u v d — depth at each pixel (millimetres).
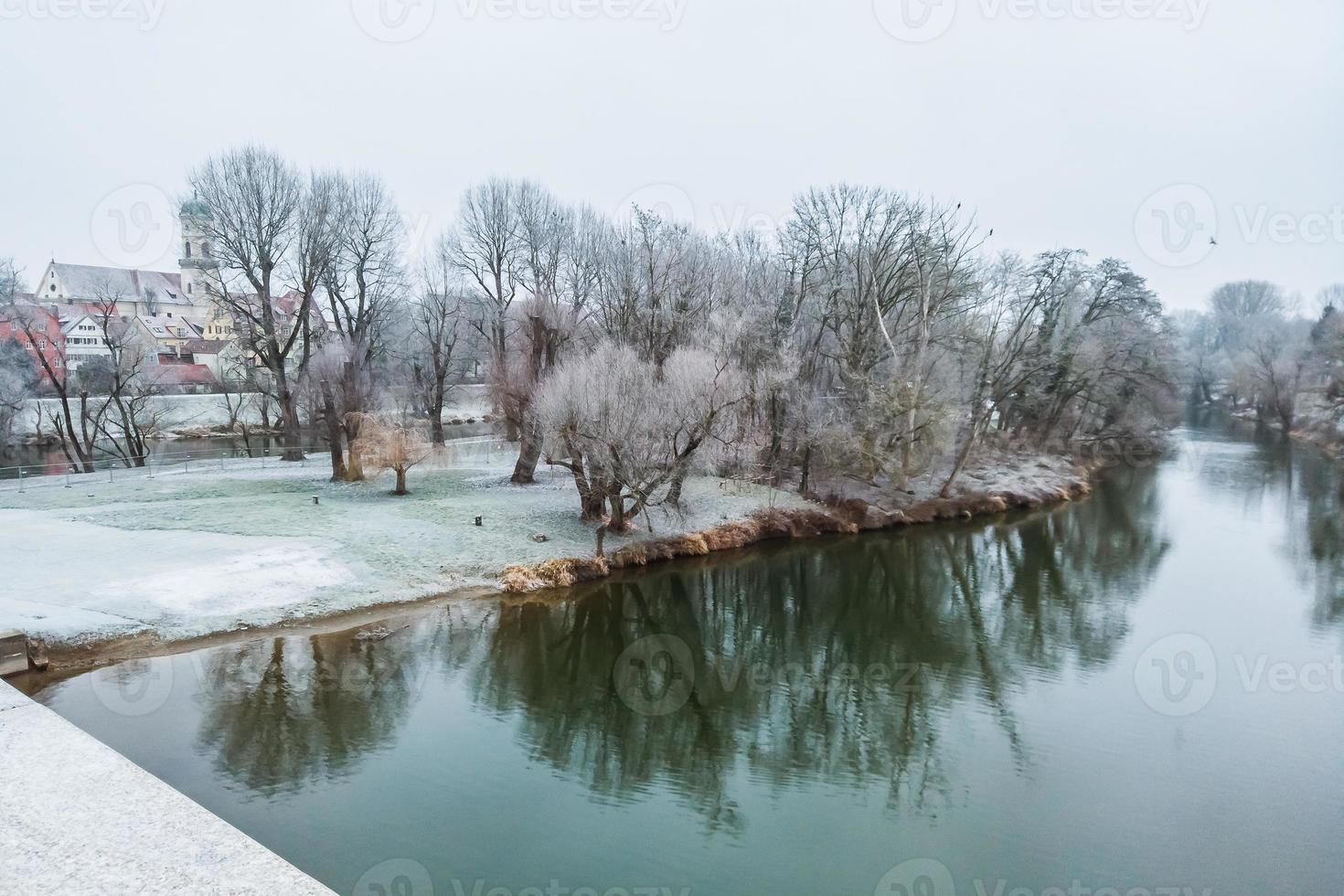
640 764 14148
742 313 32375
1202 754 14461
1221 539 31172
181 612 18391
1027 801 12953
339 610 19750
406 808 11844
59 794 5977
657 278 32875
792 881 10688
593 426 25406
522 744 14281
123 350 40781
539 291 36125
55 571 20047
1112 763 14273
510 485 34250
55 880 4789
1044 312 41438
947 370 36281
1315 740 15008
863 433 33719
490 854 10852
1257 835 11938
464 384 61344
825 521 32375
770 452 36062
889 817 12469
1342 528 32438
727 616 23219
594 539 26750
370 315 42250
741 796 13125
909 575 27516
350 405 34250
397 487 31953
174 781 12156
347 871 10234
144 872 4879
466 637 19328
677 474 27547
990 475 41406
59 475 36219
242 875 4852
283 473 36719
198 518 26219
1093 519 35250
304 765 12953
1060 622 22516
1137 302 45625
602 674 18203
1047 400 45375
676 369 26703
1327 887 10703
